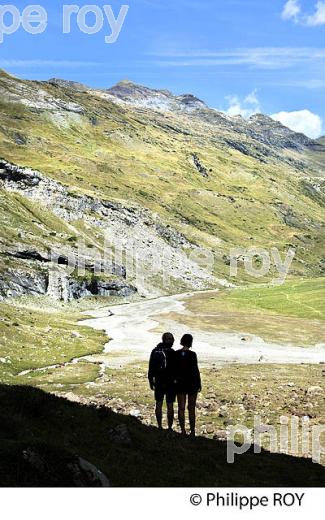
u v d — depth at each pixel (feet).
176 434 64.23
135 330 336.70
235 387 134.72
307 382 144.97
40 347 216.13
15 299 404.36
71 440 47.47
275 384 140.26
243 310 449.48
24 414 48.60
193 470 50.88
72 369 176.35
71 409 55.36
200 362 213.25
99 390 131.64
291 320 378.73
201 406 106.42
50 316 361.51
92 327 343.05
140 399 116.57
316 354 245.65
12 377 152.66
